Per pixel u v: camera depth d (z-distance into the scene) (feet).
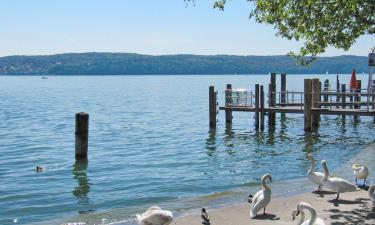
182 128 135.33
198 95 309.83
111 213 52.54
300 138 110.11
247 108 121.90
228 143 106.52
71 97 292.40
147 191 63.72
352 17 49.55
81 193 63.21
